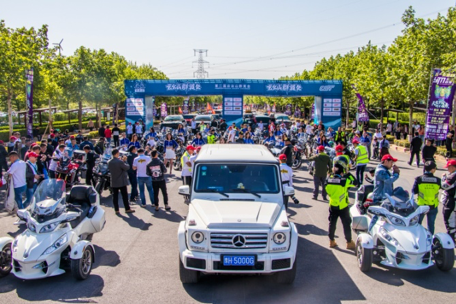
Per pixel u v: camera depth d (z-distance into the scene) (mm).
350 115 60938
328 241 8562
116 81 40906
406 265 6590
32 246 6242
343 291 6176
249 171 7078
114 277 6668
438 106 20203
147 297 5949
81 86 36656
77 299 5891
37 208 6566
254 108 158000
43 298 5930
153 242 8422
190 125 37125
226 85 29328
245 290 6199
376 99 35562
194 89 29234
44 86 28141
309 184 14984
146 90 29062
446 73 19828
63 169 13117
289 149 14883
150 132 22000
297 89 29500
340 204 7926
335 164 8031
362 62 40594
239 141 19328
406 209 6902
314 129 26984
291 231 6160
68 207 7316
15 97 31141
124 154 15445
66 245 6508
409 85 26578
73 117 58531
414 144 18938
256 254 5770
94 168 13672
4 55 23562
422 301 5863
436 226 9750
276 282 6488
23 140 14938
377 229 7059
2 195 12977
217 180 7020
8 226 9633
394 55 32156
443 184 8258
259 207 6402
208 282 6500
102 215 7988
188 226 5969
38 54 28859
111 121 54375
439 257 7094
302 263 7309
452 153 20469
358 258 7145
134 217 10414
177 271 6918
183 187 7203
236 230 5793
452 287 6371
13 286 6363
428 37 23797
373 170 8977
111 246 8172
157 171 10875
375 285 6410
